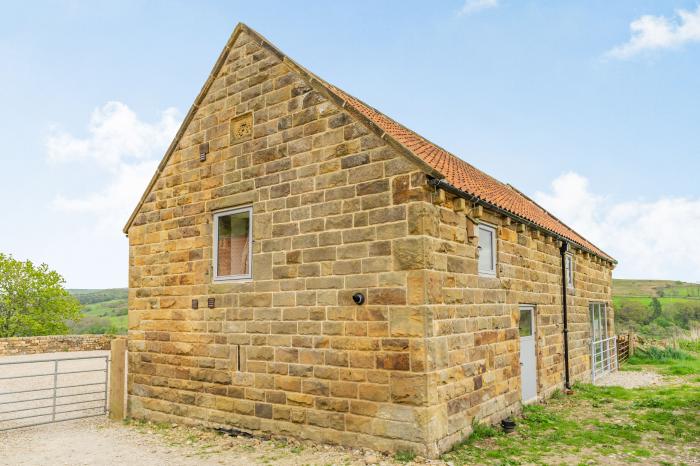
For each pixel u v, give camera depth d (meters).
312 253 8.31
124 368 11.27
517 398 9.92
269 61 9.38
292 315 8.46
